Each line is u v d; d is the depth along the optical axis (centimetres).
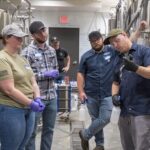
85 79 403
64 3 983
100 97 389
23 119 249
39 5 976
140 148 265
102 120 382
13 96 239
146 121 263
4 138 245
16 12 540
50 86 337
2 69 236
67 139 473
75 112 659
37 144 432
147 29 349
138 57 261
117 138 484
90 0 977
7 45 251
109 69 386
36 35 327
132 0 523
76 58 1099
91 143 448
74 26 1098
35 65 328
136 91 264
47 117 340
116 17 752
